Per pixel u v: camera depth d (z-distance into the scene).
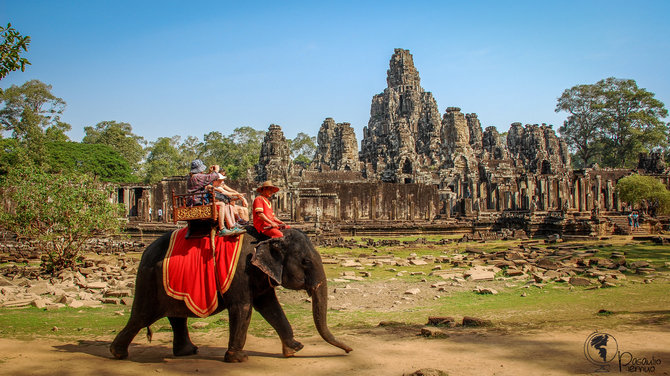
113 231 22.25
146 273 8.02
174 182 50.62
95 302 14.43
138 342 9.72
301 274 7.72
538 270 19.72
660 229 40.75
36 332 10.35
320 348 8.63
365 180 68.75
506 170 72.69
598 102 103.88
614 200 54.47
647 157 75.31
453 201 60.03
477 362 7.41
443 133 68.38
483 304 13.74
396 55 113.12
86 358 8.02
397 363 7.51
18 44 11.48
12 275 20.11
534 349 7.98
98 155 78.38
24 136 76.00
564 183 59.06
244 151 115.56
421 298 15.25
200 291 7.75
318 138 102.56
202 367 7.45
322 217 50.75
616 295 13.84
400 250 32.34
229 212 8.06
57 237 20.78
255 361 7.78
